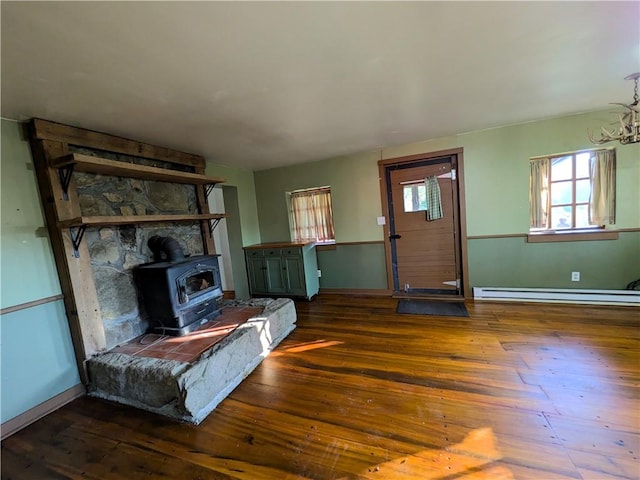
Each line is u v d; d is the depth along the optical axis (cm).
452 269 389
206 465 149
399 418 172
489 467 135
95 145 238
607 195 310
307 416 179
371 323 322
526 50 165
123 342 249
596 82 216
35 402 197
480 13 130
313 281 441
